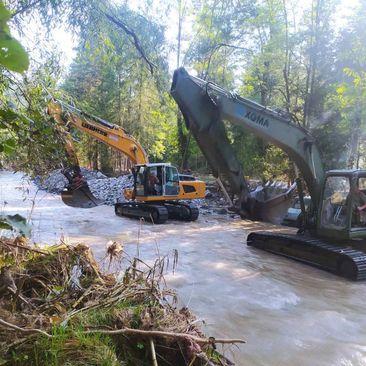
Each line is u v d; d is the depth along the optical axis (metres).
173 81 9.50
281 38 21.36
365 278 7.72
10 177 27.00
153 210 14.38
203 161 29.59
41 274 3.49
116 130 15.43
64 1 4.78
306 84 21.17
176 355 2.72
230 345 4.63
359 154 19.66
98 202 14.29
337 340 4.98
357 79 10.12
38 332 2.44
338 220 8.67
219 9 23.58
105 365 2.40
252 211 12.33
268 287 7.19
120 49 5.79
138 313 2.93
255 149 21.89
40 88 3.80
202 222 14.87
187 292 6.67
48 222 13.62
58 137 3.77
